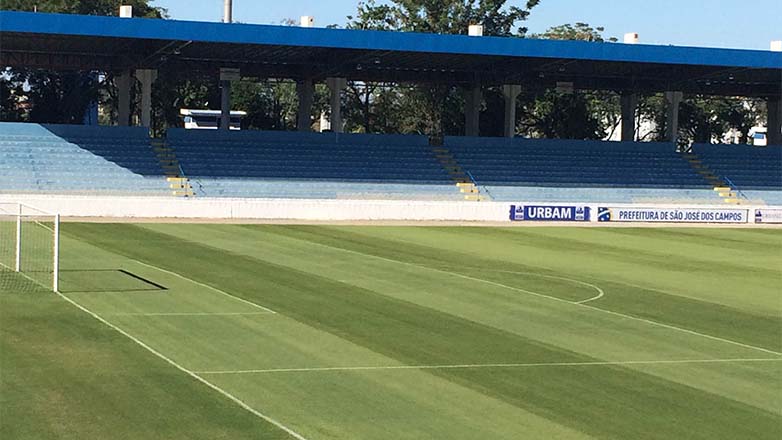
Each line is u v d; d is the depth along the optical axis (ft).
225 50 196.03
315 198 194.90
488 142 224.12
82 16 170.09
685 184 221.46
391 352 67.51
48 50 197.36
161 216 167.94
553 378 61.67
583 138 284.41
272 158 205.16
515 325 79.56
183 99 288.10
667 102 235.81
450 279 104.94
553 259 127.65
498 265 119.03
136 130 203.51
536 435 49.60
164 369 60.59
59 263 106.52
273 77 219.82
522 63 211.00
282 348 67.67
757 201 218.59
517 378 61.26
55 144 195.52
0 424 48.75
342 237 145.79
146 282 95.09
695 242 157.28
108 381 57.36
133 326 73.46
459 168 213.87
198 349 66.49
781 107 250.37
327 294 91.91
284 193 194.39
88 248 120.98
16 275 96.94
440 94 282.97
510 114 227.40
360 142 216.54
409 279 103.76
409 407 53.88
